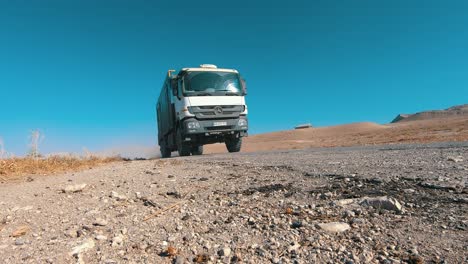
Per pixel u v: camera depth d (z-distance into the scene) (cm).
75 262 258
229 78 1522
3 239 323
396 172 466
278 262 238
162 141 2084
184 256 260
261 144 4859
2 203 479
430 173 438
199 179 571
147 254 268
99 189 556
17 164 909
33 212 419
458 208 296
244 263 242
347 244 254
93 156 1291
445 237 246
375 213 310
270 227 303
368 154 761
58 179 712
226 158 961
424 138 1841
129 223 350
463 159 550
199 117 1434
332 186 420
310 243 262
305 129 9656
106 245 290
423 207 311
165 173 697
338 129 9000
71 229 339
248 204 383
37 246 296
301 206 354
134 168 853
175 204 413
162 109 2003
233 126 1498
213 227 319
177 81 1495
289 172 552
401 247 240
